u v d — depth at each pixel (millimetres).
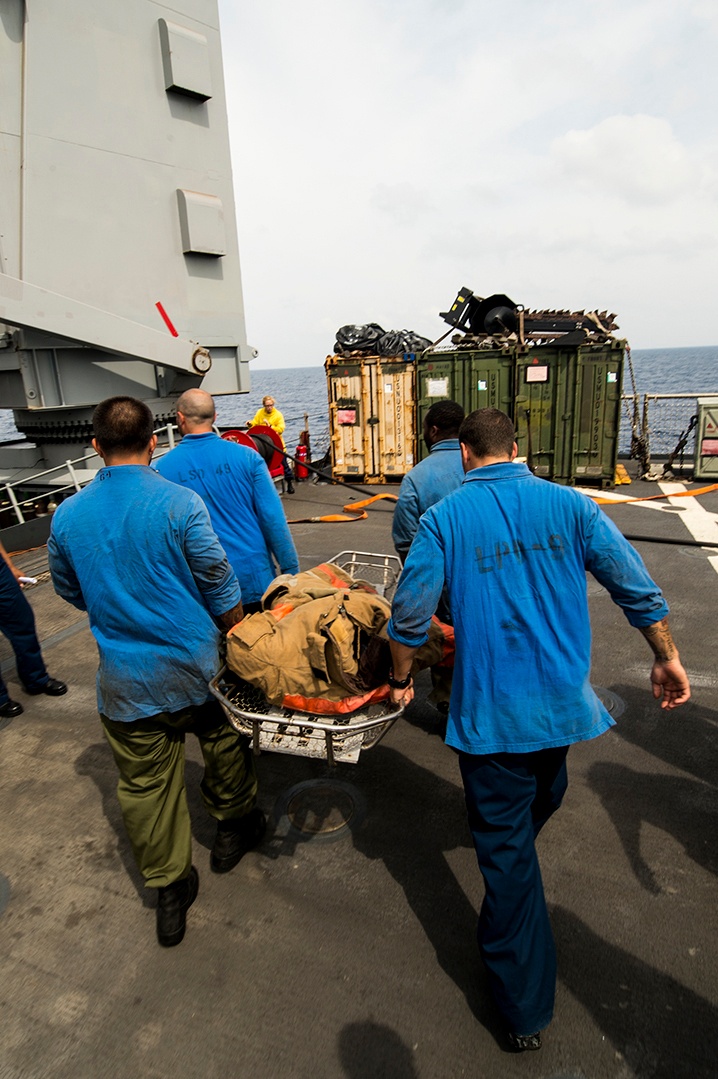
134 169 7203
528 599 1862
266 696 2279
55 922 2453
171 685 2178
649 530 7594
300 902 2486
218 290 8273
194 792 3232
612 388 9953
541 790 2113
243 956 2258
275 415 10969
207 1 7590
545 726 1864
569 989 2070
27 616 4094
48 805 3166
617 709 3756
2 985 2189
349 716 2238
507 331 10836
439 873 2611
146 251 7438
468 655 1898
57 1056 1938
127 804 2236
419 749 3488
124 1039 1982
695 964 2145
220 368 8648
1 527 7492
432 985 2119
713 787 3037
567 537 1858
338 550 7262
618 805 2934
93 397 7492
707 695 3879
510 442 1997
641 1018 1970
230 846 2656
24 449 8352
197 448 3129
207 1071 1875
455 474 3109
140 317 7480
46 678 4277
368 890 2533
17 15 6219
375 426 11539
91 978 2201
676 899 2408
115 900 2559
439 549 1889
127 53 6984
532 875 1878
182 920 2338
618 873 2541
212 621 2299
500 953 1844
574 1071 1828
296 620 2303
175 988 2148
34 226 6531
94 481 2215
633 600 1843
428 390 11031
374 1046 1925
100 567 2139
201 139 7777
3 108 6258
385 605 2457
